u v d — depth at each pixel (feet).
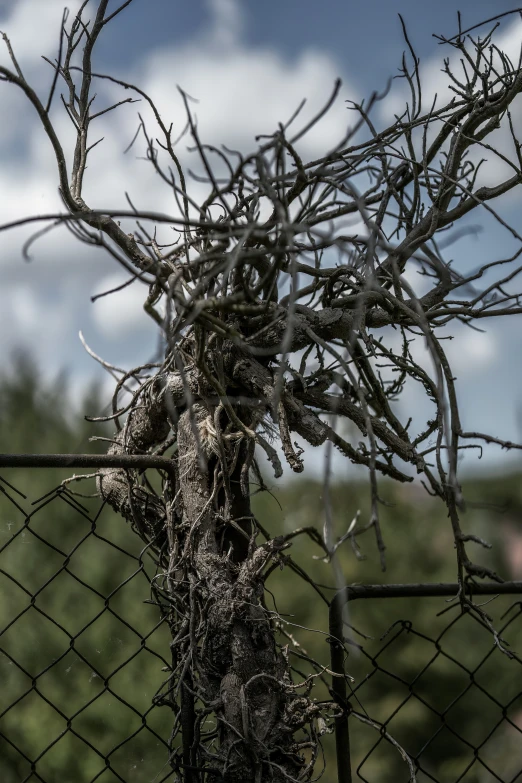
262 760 3.95
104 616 19.21
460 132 4.29
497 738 23.80
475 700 25.18
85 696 16.80
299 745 4.06
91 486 21.49
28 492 21.35
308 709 4.09
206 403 4.36
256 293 3.41
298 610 25.35
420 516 30.68
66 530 20.93
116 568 20.40
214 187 3.34
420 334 4.42
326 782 19.76
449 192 4.43
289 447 3.88
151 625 17.90
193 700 4.41
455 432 3.76
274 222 3.58
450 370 3.79
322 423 4.01
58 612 19.21
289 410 4.03
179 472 4.39
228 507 4.25
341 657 4.50
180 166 4.30
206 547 4.22
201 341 3.76
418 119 4.33
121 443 4.85
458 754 24.79
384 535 28.91
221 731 4.08
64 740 16.30
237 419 4.00
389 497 30.50
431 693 26.03
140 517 4.66
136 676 17.11
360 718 4.50
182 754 4.41
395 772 24.50
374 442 3.10
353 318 4.19
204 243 3.90
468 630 26.11
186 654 4.29
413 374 4.38
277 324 4.09
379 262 3.87
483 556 24.39
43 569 20.20
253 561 4.11
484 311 4.31
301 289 4.47
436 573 28.68
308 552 26.37
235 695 3.98
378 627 27.45
